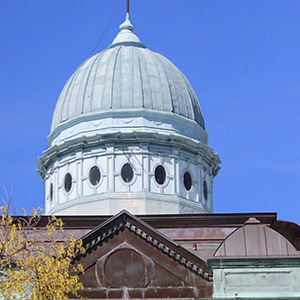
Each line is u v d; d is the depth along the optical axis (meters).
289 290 53.62
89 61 75.31
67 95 73.69
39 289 48.28
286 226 63.06
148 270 55.28
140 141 69.19
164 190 68.81
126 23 78.25
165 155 69.62
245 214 62.56
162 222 62.59
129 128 70.19
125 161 68.75
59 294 48.09
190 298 54.62
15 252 48.09
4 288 47.22
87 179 69.06
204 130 74.12
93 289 54.94
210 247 61.94
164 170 69.19
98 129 70.44
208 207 71.62
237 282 53.94
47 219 61.31
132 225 56.00
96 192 68.50
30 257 48.03
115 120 70.62
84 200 68.38
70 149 70.25
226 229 62.50
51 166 72.06
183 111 72.56
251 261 54.06
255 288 53.75
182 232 62.47
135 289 54.97
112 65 73.19
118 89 71.62
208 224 62.59
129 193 67.94
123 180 68.44
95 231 55.56
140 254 55.56
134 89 71.62
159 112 71.12
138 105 71.06
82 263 55.28
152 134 69.31
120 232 56.00
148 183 68.44
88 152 69.75
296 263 53.91
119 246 55.72
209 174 72.69
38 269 47.81
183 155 70.50
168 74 73.75
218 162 74.12
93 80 72.75
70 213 68.50
